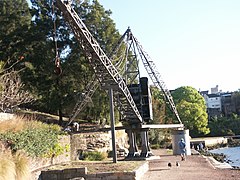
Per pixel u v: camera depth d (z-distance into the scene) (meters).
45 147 21.12
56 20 43.78
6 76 30.53
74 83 43.91
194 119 86.06
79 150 33.62
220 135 100.12
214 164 28.33
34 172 17.95
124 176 17.78
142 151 33.66
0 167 12.75
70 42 43.78
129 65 36.81
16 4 53.66
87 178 18.14
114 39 45.53
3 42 43.78
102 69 24.98
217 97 153.38
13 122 19.83
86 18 45.31
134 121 33.44
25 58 42.59
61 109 44.38
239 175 20.03
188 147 41.44
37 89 42.97
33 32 43.38
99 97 45.03
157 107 65.00
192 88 94.62
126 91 28.75
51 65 42.75
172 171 22.84
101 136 39.69
